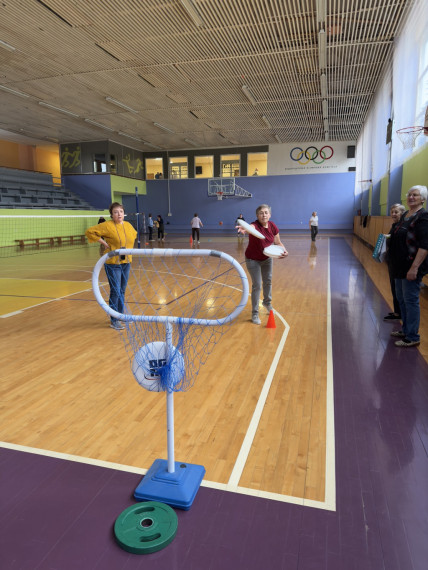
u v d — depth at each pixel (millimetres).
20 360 3555
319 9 8039
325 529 1592
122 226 4430
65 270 9398
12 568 1434
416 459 2047
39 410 2639
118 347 3873
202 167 24891
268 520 1642
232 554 1480
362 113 16406
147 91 13359
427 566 1423
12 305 5719
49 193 20109
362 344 3834
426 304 5406
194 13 8000
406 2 7953
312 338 4043
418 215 3355
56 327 4578
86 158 21812
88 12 8086
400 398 2725
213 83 12617
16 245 16000
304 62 10953
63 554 1494
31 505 1749
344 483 1869
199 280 7492
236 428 2387
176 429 2385
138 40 9422
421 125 8133
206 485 1862
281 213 23562
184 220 25109
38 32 9008
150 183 25234
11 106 15109
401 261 3537
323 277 7805
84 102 14625
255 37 9352
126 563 1452
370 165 15609
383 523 1621
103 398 2809
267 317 4883
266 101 14594
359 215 18781
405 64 8984
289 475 1933
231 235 21969
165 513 1660
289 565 1430
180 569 1423
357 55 10508
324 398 2752
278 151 23047
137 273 8648
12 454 2133
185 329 1797
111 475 1948
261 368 3297
